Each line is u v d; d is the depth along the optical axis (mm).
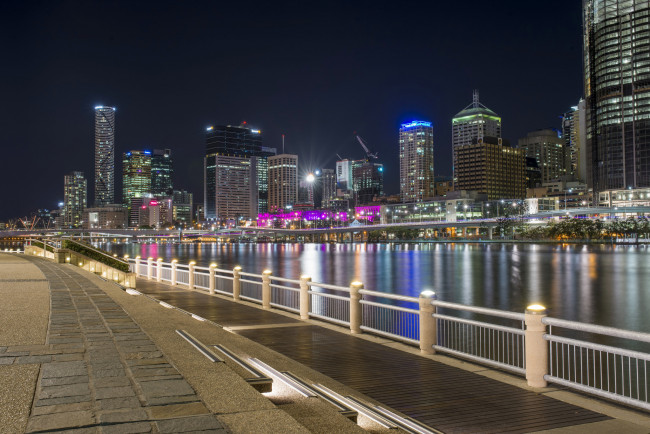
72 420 4789
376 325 16562
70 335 9031
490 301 52156
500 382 10117
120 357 7383
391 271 94625
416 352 12672
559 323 9547
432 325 12391
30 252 51906
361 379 10289
